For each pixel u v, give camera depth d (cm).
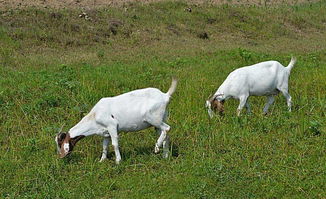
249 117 1033
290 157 834
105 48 1756
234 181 758
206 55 1745
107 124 825
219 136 930
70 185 763
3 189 750
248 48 1947
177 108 1080
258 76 1041
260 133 952
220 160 830
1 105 1077
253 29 2255
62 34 1772
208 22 2238
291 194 728
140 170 809
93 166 816
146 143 918
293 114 1071
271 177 773
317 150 870
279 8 2645
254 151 870
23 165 830
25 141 922
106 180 769
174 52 1773
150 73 1372
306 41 2198
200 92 1205
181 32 2070
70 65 1455
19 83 1211
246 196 719
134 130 852
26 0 2069
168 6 2294
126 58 1636
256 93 1058
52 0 2139
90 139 931
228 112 1069
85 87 1180
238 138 927
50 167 816
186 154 868
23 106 1067
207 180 758
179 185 747
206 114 1042
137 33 1936
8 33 1667
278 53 1869
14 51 1569
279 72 1068
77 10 2003
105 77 1281
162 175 782
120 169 810
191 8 2328
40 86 1177
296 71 1477
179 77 1362
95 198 725
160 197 719
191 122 1007
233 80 1026
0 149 897
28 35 1694
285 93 1087
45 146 911
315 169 793
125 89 1208
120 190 746
